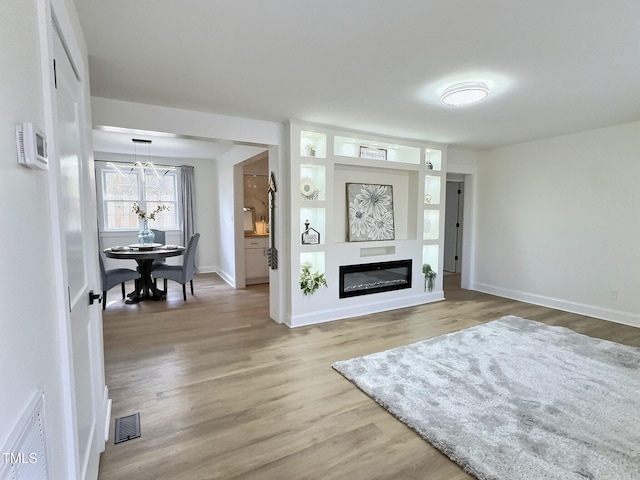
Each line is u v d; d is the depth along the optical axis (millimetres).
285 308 4156
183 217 7055
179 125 3387
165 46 2123
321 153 4223
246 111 3471
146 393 2518
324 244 4230
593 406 2314
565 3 1675
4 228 709
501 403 2355
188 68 2443
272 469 1785
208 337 3658
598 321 4172
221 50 2180
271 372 2855
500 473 1729
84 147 1775
